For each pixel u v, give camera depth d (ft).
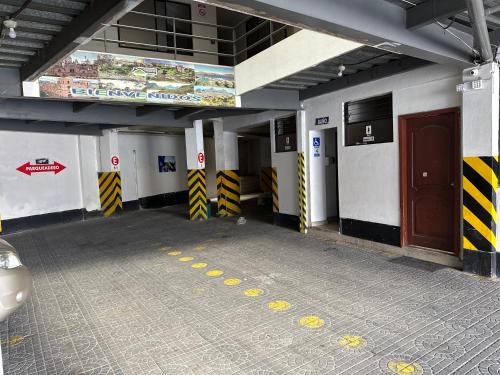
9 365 9.02
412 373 8.08
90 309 12.36
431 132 15.85
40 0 9.41
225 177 32.30
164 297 13.16
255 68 18.24
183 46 29.73
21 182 28.96
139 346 9.74
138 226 28.78
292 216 24.90
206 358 9.02
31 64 13.55
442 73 15.02
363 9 9.45
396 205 17.37
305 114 22.35
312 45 14.79
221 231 25.25
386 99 17.62
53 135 31.09
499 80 13.26
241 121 29.43
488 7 10.64
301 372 8.27
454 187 15.12
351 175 19.53
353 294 12.67
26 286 7.59
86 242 23.48
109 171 34.37
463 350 8.93
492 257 13.58
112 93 16.51
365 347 9.23
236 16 31.76
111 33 26.89
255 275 15.20
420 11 10.17
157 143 41.91
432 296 12.20
